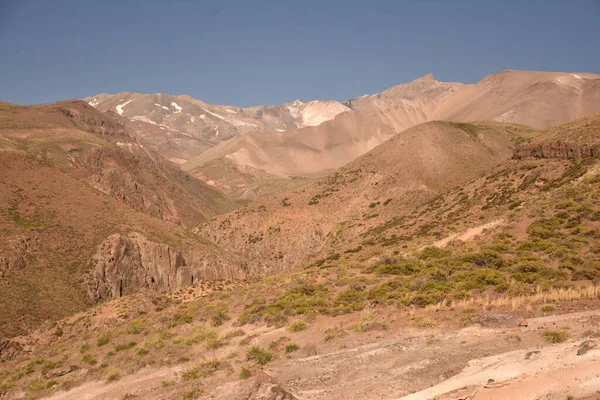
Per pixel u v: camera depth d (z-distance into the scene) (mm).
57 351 31422
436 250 40750
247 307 32781
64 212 90625
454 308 23688
